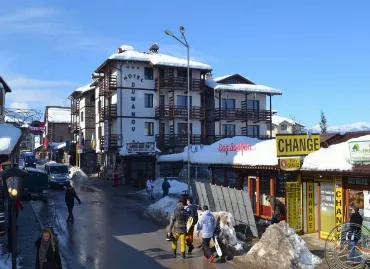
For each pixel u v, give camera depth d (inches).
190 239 524.4
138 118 1745.8
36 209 908.6
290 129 2819.9
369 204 522.0
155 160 1577.3
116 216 823.1
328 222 584.1
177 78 1779.0
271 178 679.7
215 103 1908.2
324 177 593.3
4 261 449.7
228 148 800.3
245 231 606.5
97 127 2042.3
